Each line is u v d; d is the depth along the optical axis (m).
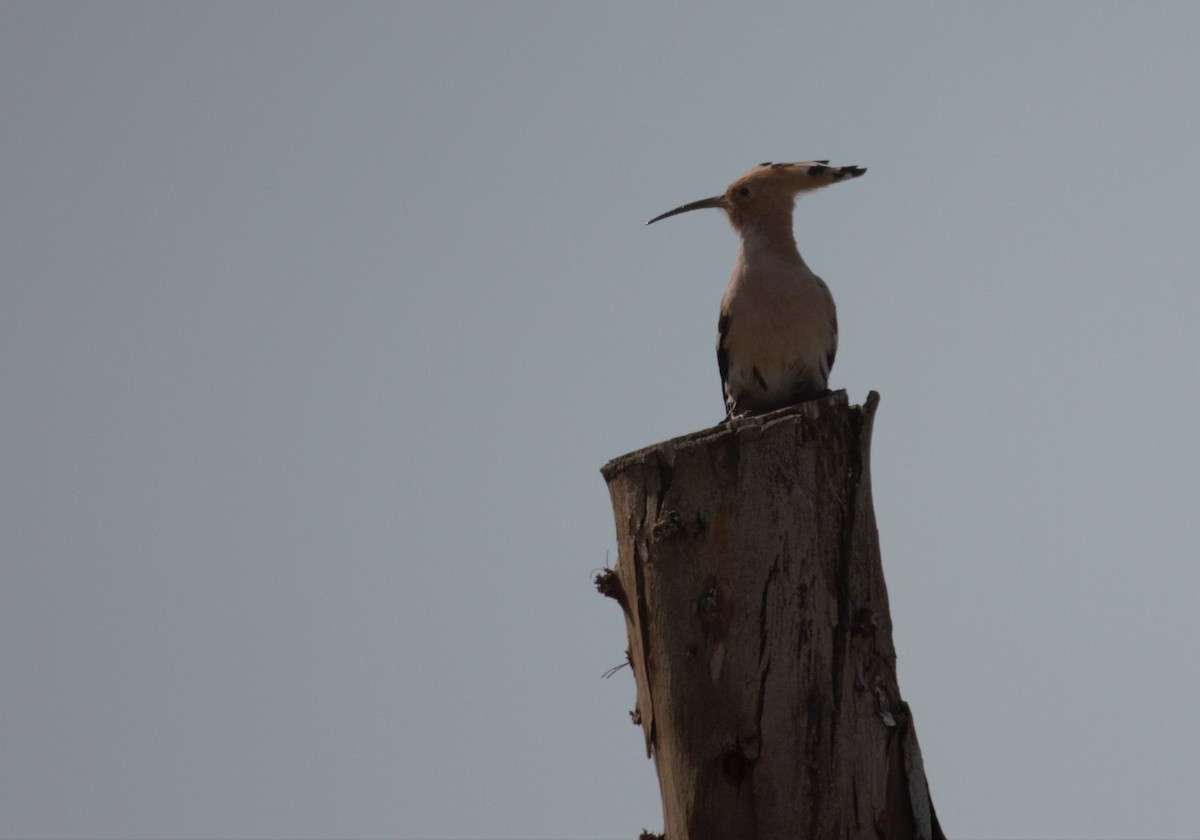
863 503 11.35
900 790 11.05
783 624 10.91
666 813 11.30
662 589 11.14
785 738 10.77
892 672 11.23
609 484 11.76
